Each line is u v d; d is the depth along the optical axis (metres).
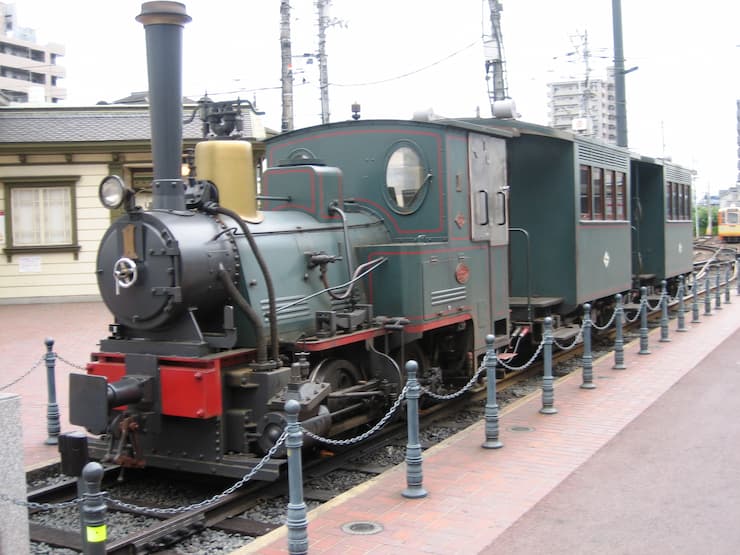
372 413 7.65
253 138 19.05
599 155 13.29
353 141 8.66
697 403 8.66
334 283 7.54
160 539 5.30
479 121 11.80
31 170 19.22
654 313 18.14
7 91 88.75
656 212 18.00
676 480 6.07
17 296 19.44
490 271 9.39
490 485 6.08
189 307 6.15
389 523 5.32
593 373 10.79
